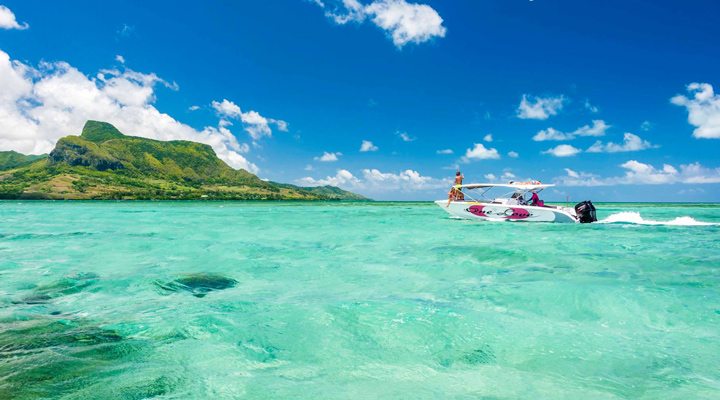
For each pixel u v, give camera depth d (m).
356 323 5.65
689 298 6.78
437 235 17.08
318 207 63.75
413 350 4.78
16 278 8.45
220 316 5.93
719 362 4.41
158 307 6.39
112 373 4.04
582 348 4.81
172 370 4.16
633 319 5.84
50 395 3.53
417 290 7.57
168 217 31.31
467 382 3.97
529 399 3.62
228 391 3.74
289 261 10.74
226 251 12.49
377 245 13.88
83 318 5.77
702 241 14.68
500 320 5.77
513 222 22.72
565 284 7.79
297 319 5.81
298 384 3.91
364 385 3.90
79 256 11.45
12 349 4.52
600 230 18.89
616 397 3.65
